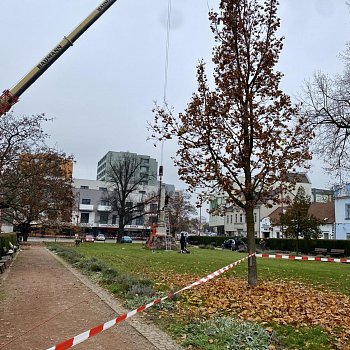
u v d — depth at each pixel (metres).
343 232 48.78
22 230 47.59
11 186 19.31
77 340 4.30
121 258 24.30
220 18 12.07
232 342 6.20
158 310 8.41
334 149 19.70
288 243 45.00
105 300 9.68
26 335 6.71
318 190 73.94
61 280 13.37
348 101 19.53
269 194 12.10
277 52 12.07
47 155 20.83
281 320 7.75
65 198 24.25
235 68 11.98
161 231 40.44
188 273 16.27
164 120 12.08
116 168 74.88
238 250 43.22
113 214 95.88
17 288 11.65
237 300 9.79
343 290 12.66
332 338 6.77
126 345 6.20
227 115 11.66
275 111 11.73
